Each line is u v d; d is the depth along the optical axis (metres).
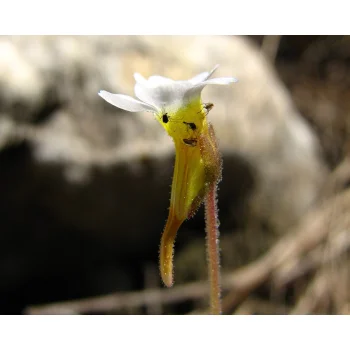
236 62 0.14
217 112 0.13
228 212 0.13
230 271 0.13
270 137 0.14
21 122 0.10
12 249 0.11
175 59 0.13
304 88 0.17
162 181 0.11
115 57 0.12
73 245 0.12
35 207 0.11
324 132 0.16
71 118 0.11
